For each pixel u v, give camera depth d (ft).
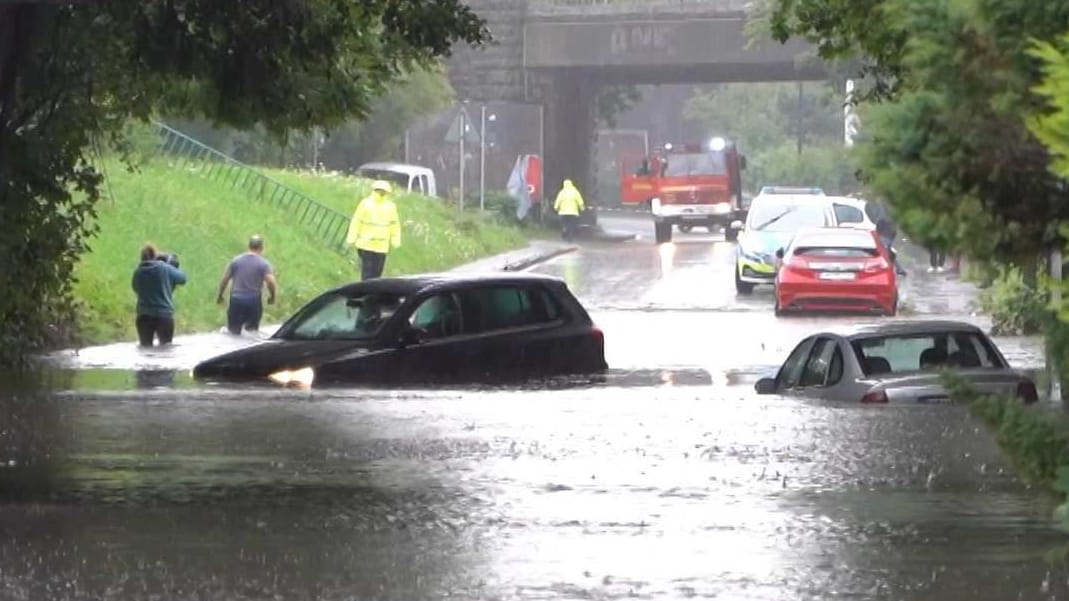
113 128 249.75
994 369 197.98
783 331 352.69
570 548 122.01
